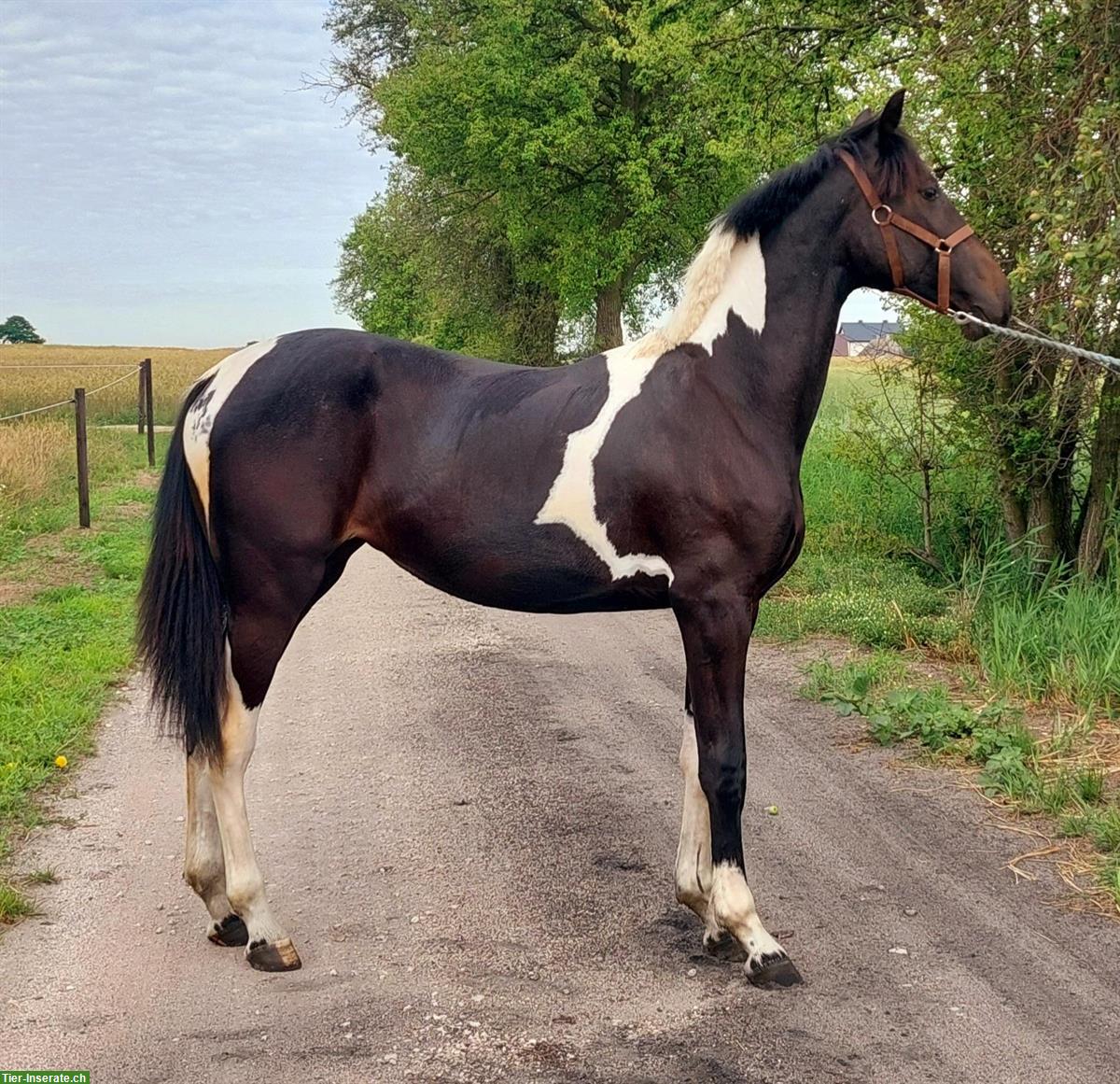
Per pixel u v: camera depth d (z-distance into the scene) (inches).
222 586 135.4
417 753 205.6
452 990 126.0
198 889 136.4
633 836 169.3
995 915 143.6
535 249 945.5
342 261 1457.9
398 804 181.9
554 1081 108.9
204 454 134.8
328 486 134.1
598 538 132.3
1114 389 254.8
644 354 137.6
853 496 391.2
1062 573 285.3
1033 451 283.1
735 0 354.9
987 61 243.0
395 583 376.8
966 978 127.9
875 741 210.8
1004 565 281.3
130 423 888.9
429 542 136.5
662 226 847.7
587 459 131.8
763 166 357.7
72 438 627.8
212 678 132.2
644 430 131.2
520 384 138.2
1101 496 270.1
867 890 151.1
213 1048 114.3
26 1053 112.5
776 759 202.7
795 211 134.7
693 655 131.5
